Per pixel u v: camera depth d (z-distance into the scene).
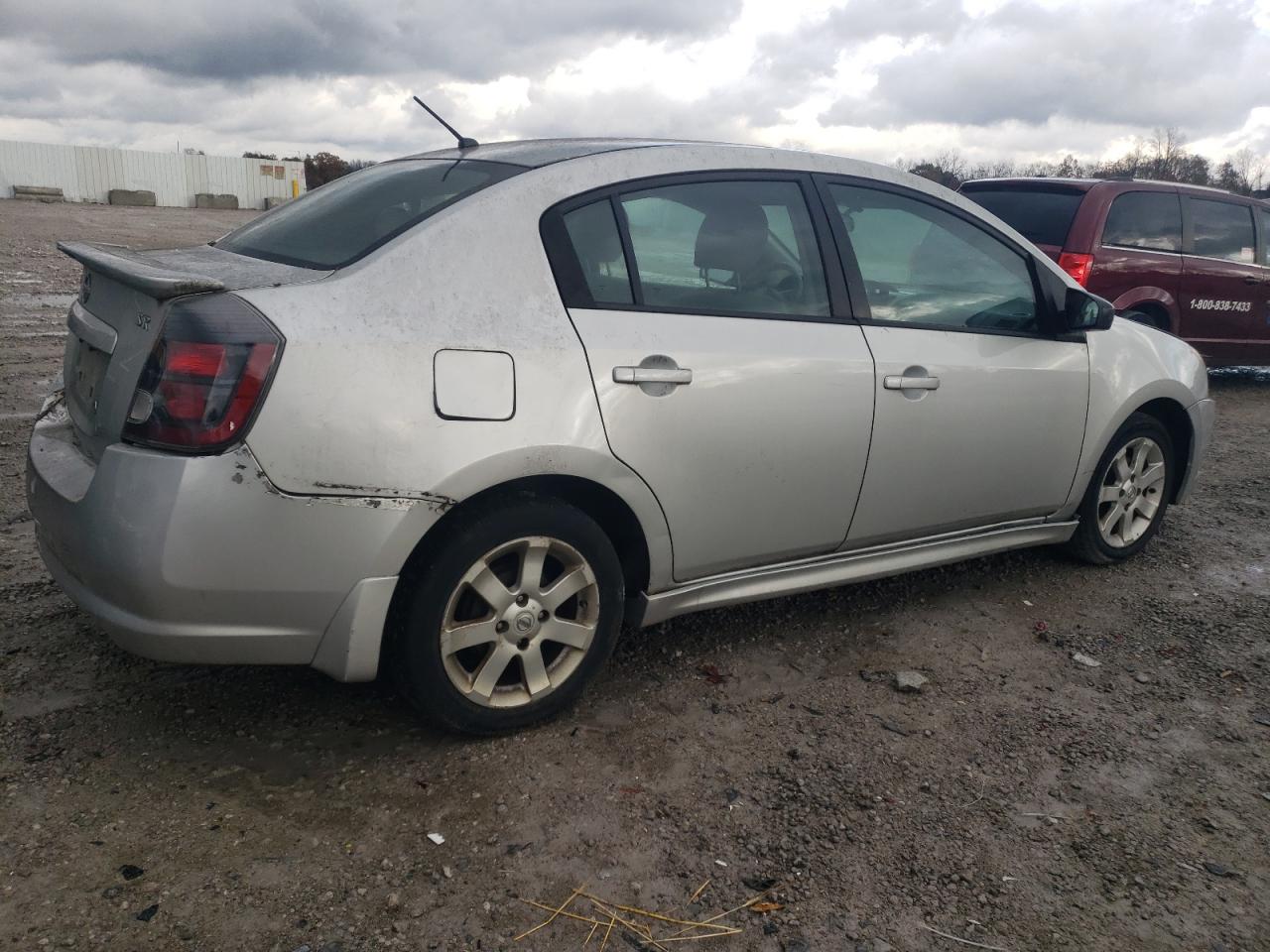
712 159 3.35
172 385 2.42
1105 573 4.60
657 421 2.98
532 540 2.85
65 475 2.68
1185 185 8.65
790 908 2.34
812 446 3.33
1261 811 2.81
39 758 2.72
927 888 2.43
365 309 2.59
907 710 3.28
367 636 2.62
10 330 9.50
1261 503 5.88
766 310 3.31
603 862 2.46
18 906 2.17
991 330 3.90
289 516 2.46
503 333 2.74
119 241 20.92
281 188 53.00
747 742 3.04
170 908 2.21
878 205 3.71
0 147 43.53
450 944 2.17
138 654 2.52
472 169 3.17
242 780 2.70
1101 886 2.47
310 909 2.24
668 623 3.84
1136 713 3.32
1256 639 3.94
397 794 2.68
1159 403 4.66
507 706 2.93
